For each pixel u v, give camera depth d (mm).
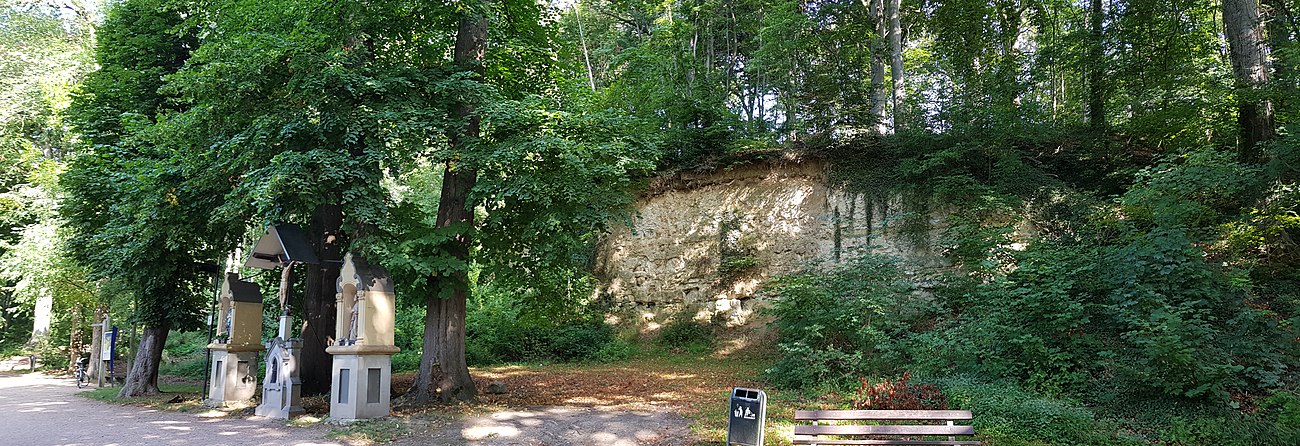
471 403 12023
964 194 18172
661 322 23016
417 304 12289
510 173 11719
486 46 13492
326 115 11133
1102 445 8344
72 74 27656
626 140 13039
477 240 12250
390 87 11430
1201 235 13289
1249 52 15039
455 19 13219
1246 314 10641
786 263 21188
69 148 28375
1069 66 19906
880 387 9750
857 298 14234
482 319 22828
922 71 24922
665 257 23672
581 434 9398
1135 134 17938
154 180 12914
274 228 11953
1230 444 8258
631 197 12734
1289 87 14008
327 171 10445
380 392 10641
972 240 16016
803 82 22953
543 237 12242
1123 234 14141
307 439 9320
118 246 14422
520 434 9461
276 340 11703
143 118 13758
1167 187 13445
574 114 11969
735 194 22781
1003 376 11484
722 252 22453
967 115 18516
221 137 11922
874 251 19422
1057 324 11469
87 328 26781
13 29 29125
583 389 14227
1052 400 9891
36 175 22766
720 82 25781
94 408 13273
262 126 10969
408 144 11211
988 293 12930
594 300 24344
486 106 11445
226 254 16156
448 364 12242
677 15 27516
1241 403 9445
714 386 14352
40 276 21656
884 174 20141
